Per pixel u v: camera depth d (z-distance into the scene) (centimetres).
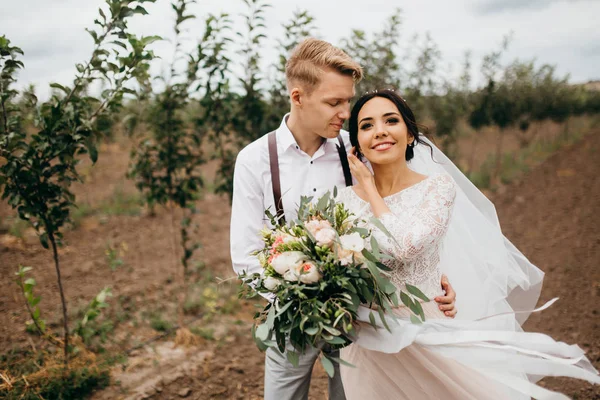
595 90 2066
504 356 170
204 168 1156
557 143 1702
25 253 597
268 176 218
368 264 157
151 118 412
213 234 709
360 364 201
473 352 171
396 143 194
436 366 181
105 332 393
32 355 345
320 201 175
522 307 249
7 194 287
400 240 174
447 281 200
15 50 261
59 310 439
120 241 660
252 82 431
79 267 557
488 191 1009
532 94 1321
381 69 521
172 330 412
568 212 784
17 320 416
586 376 165
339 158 225
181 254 613
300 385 218
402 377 187
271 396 219
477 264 217
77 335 355
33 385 304
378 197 191
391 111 193
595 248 588
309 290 163
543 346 168
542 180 1097
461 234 215
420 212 182
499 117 1100
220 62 395
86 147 292
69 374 316
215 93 417
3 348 363
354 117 206
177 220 777
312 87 195
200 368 353
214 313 447
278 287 166
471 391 183
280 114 439
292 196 217
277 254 166
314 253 164
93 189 941
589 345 357
